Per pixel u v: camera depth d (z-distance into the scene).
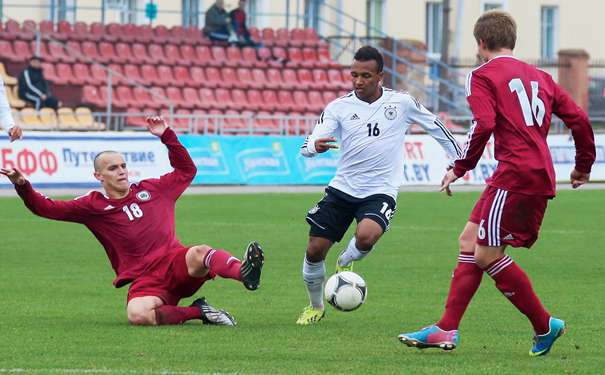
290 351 16.92
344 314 21.12
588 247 33.28
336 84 72.62
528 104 16.09
